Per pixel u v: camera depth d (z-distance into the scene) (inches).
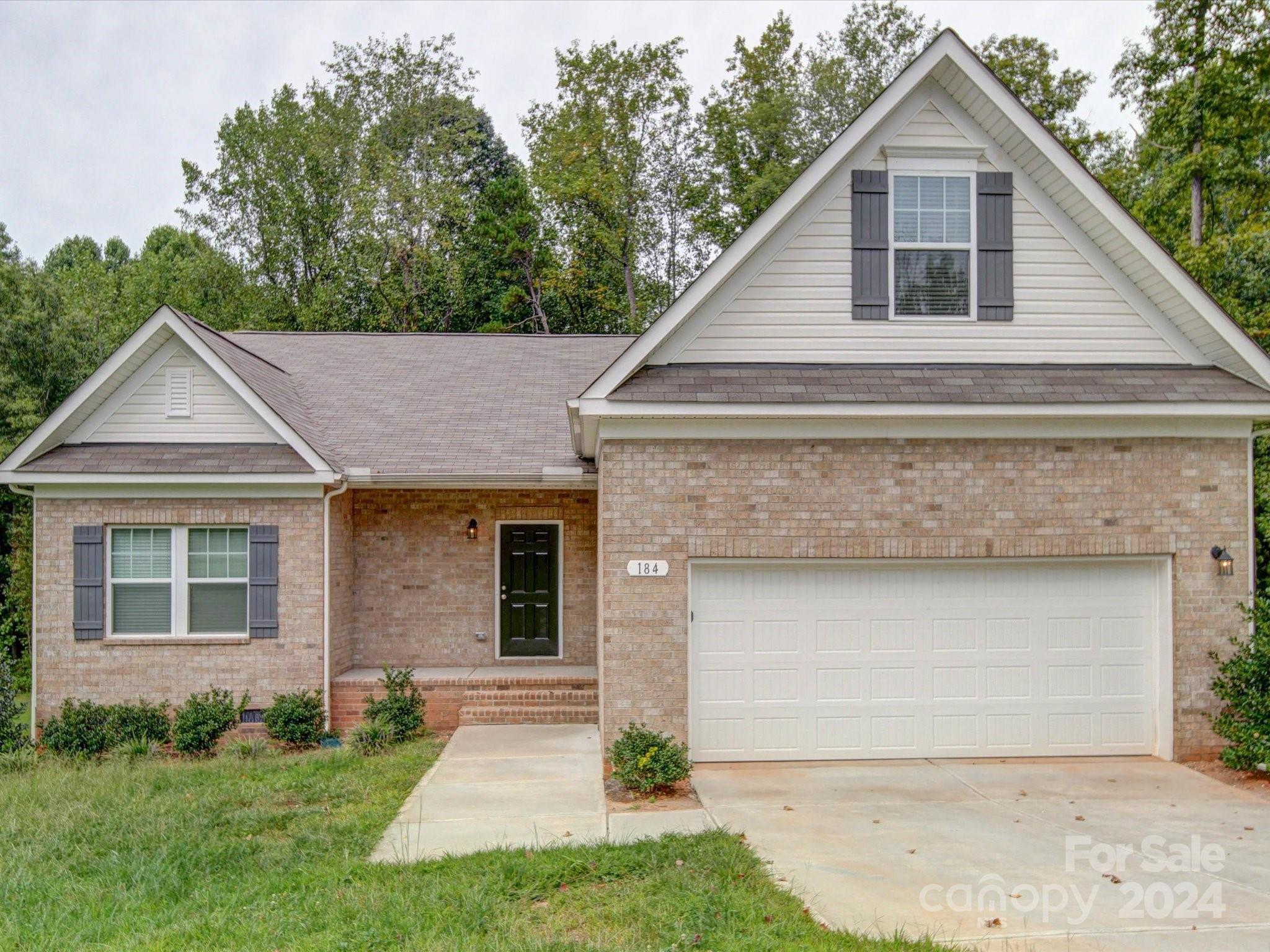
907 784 364.5
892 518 397.1
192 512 479.5
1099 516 401.1
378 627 545.0
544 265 1363.2
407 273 1338.6
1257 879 260.4
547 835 295.0
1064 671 410.3
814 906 238.8
